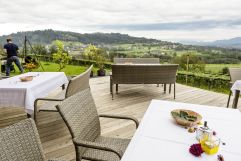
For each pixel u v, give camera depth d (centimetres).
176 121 163
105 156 173
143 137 144
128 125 341
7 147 113
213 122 175
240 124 172
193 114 176
